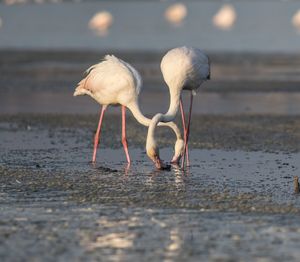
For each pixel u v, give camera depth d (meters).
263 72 34.16
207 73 15.67
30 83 30.17
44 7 122.31
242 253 8.77
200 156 15.65
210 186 12.52
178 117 21.78
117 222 10.08
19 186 12.36
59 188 12.22
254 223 10.05
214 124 20.38
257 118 21.52
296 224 10.00
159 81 30.78
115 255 8.70
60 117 21.70
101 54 43.06
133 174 13.59
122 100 14.91
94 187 12.34
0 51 44.88
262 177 13.39
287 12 101.00
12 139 17.80
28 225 9.91
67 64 37.44
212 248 8.96
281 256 8.66
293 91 27.97
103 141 17.58
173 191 12.06
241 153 16.02
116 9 114.62
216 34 62.56
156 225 9.95
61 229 9.74
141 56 42.00
